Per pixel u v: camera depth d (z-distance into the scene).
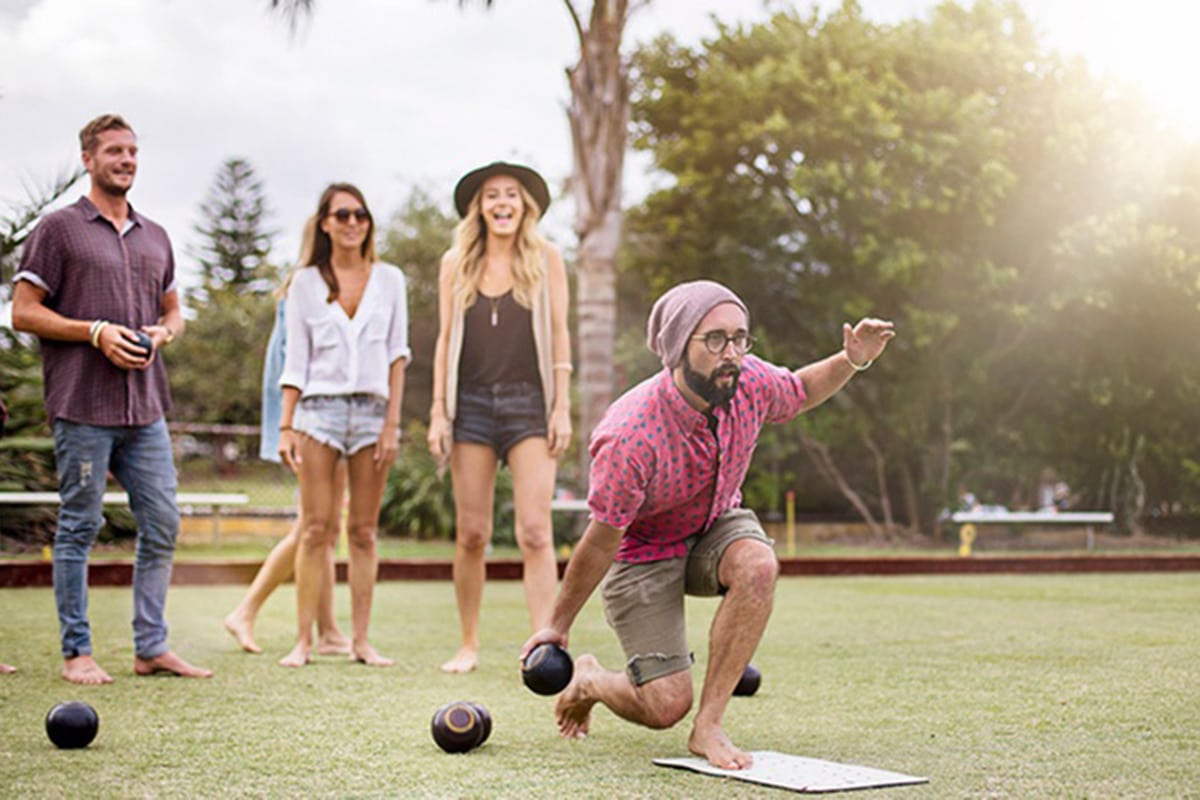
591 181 12.26
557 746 3.06
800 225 15.41
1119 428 16.36
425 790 2.54
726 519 3.06
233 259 47.41
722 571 2.97
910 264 14.27
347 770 2.73
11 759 2.82
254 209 47.62
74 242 4.20
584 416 12.48
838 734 3.16
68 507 4.12
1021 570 9.76
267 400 5.09
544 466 4.57
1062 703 3.56
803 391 3.11
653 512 2.98
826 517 17.86
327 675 4.29
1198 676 4.03
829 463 16.12
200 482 16.31
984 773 2.66
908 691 3.83
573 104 12.23
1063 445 16.72
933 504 15.98
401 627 5.90
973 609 6.48
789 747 3.00
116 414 4.17
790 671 4.28
